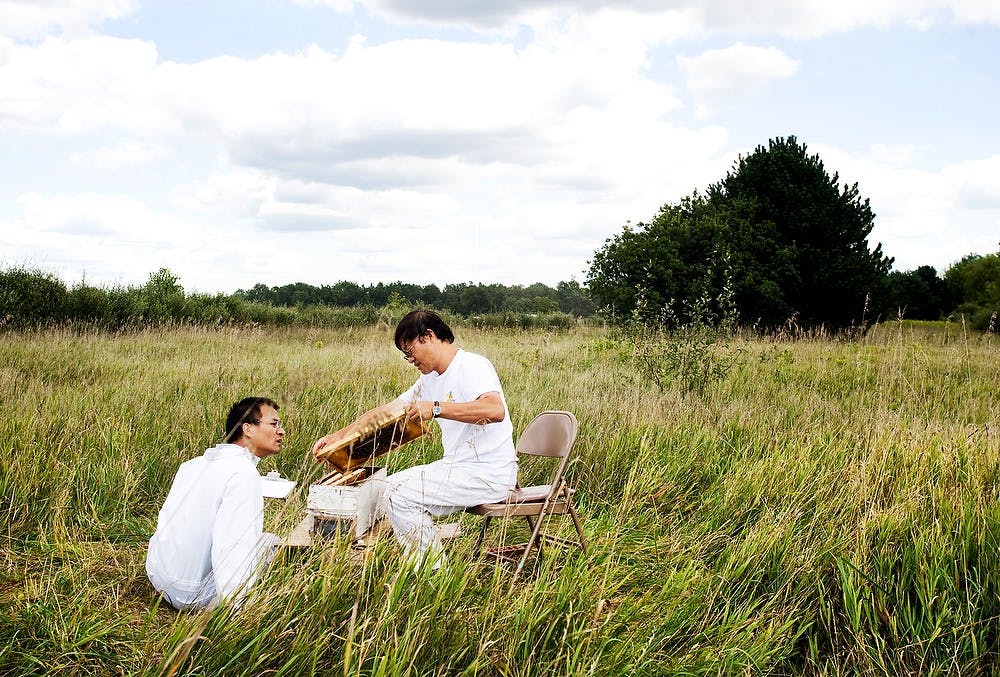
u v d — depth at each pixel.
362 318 26.47
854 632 3.81
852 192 29.30
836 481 5.60
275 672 2.89
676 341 10.00
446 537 4.17
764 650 3.66
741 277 24.33
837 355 13.14
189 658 2.90
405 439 4.12
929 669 3.63
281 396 7.45
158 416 6.91
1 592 3.81
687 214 25.06
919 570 4.15
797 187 28.45
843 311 28.27
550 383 9.48
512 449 4.36
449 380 4.27
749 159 29.98
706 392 9.49
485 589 3.56
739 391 9.64
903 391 9.64
